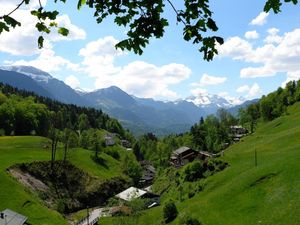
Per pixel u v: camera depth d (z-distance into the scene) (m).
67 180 136.12
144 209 103.38
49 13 9.28
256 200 76.12
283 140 126.25
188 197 100.50
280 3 8.80
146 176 183.50
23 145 158.88
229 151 149.25
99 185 143.25
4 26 8.80
